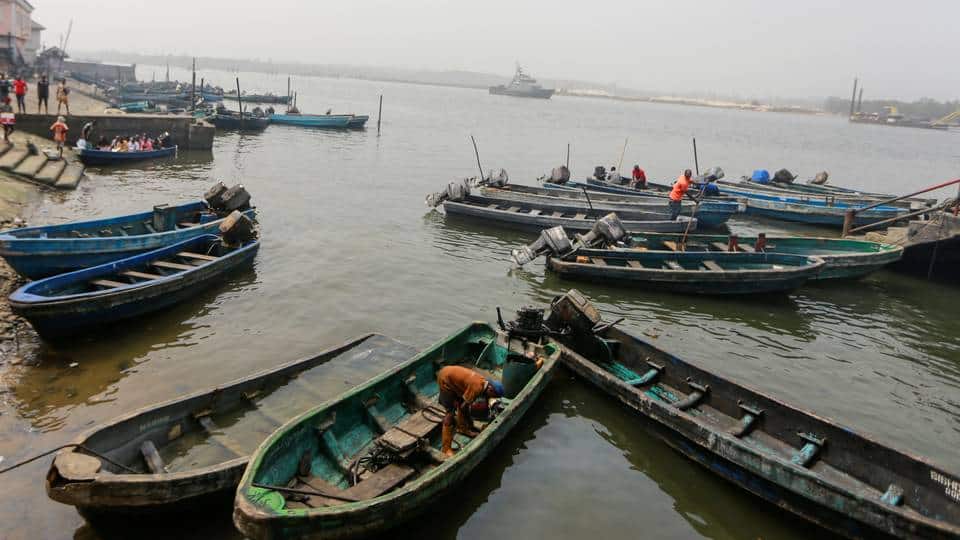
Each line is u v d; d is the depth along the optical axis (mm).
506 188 29969
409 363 11070
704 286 18672
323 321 15398
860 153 84750
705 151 72188
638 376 13102
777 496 9211
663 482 10164
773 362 14875
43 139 34719
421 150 51156
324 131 60500
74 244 15586
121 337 13602
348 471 8734
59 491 7156
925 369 15008
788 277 18250
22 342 12852
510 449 10828
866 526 8188
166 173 33219
